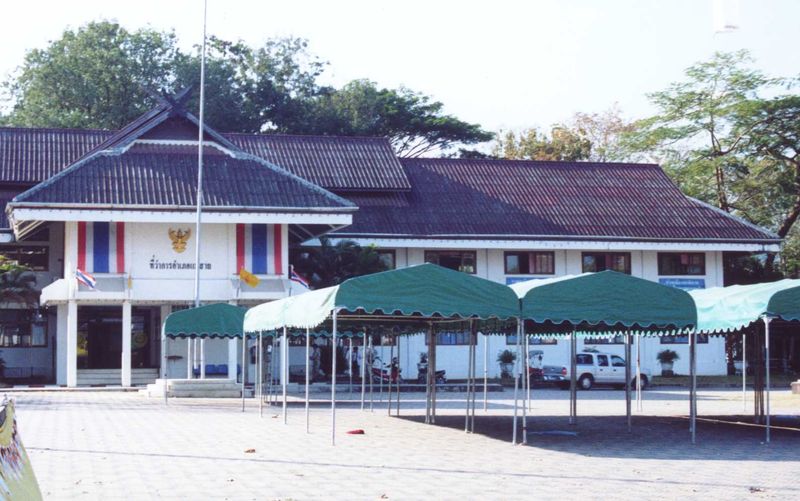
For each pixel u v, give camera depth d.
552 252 48.56
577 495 12.68
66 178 38.62
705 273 50.00
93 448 17.94
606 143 75.38
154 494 12.68
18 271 41.34
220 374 42.72
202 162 40.72
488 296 18.34
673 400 34.97
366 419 25.06
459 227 47.19
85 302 39.50
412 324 25.72
